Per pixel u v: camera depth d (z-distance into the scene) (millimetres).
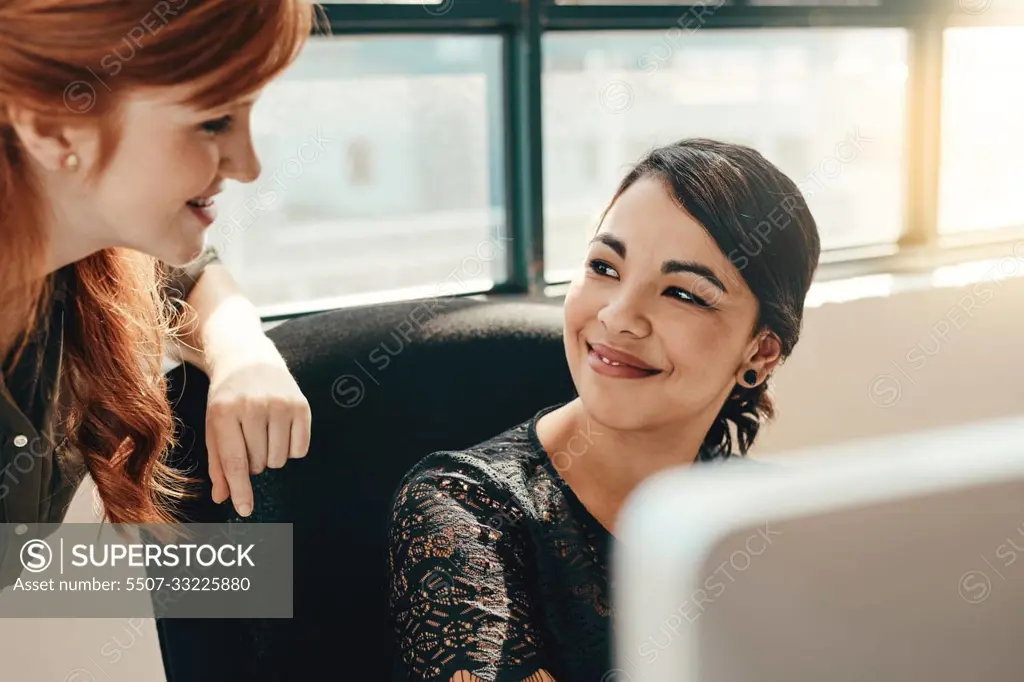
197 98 733
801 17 2109
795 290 1010
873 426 2133
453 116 1874
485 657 845
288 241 1827
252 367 948
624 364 965
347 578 1063
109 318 975
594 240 989
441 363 1135
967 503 218
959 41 2326
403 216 1891
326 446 1062
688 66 2047
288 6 744
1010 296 2205
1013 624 223
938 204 2373
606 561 956
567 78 1921
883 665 217
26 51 708
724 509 207
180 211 800
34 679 1534
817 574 212
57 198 781
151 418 1012
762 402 1105
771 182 981
